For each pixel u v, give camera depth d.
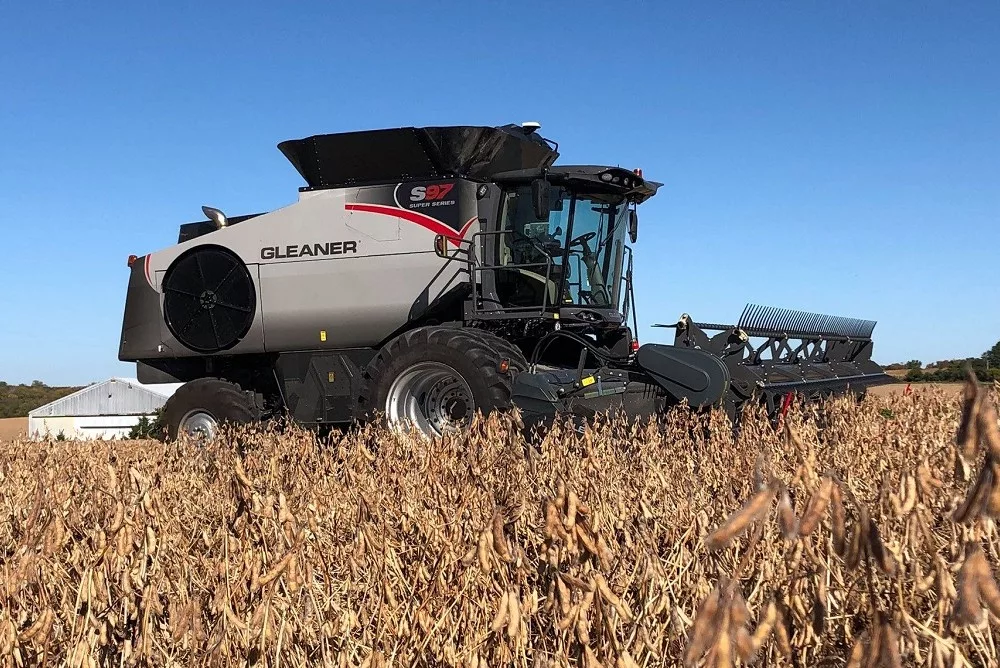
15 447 9.26
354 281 10.73
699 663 1.28
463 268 10.23
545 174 9.93
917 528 2.48
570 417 6.41
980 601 1.27
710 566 3.25
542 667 2.51
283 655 2.91
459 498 4.13
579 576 2.62
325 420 10.87
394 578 3.40
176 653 3.06
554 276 10.14
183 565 3.73
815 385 10.41
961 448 1.21
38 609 3.35
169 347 11.86
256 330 11.27
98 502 4.93
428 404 9.70
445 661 2.85
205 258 11.64
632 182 10.45
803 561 2.68
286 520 3.36
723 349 8.84
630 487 4.96
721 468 5.61
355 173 10.88
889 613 2.27
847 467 5.04
